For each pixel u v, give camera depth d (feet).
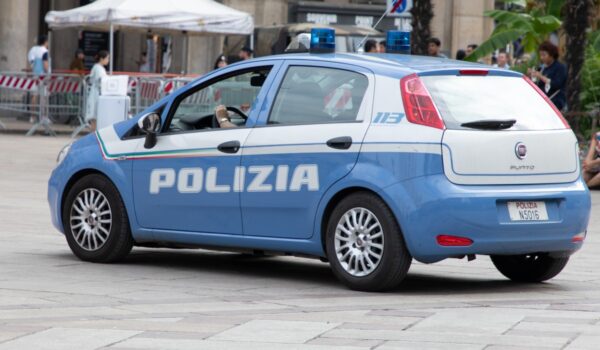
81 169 72.08
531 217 61.62
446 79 62.69
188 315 53.16
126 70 261.24
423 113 60.64
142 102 189.98
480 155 60.49
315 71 65.31
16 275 65.16
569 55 146.10
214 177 66.95
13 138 187.52
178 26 185.57
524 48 171.12
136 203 70.13
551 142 63.10
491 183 60.75
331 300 58.65
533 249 62.13
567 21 146.10
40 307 54.85
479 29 273.95
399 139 60.59
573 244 63.67
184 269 70.23
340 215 62.34
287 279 66.69
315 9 257.55
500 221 60.44
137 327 49.85
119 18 183.01
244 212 65.92
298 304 57.11
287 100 65.57
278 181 64.39
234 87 69.82
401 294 61.31
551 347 46.14
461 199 59.47
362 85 63.16
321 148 62.90
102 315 52.90
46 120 193.77
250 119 66.44
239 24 190.29
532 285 66.18
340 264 62.49
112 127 72.49
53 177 73.92
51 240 81.66
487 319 52.80
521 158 61.72
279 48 229.66
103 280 64.39
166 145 69.05
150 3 185.06
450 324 51.34
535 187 62.13
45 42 209.05
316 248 63.41
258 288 62.75
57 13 190.29
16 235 83.71
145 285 62.95
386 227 60.54
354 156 61.77
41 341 46.62
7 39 221.25
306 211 63.46
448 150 59.88
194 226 68.13
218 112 68.49
